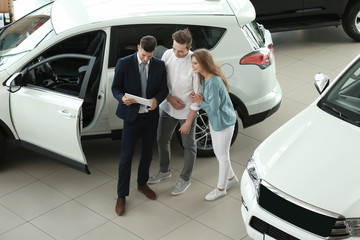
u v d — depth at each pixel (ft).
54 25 18.44
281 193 13.41
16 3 28.37
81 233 16.38
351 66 16.65
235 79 18.67
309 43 28.50
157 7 18.58
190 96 16.58
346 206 12.76
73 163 17.62
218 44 18.47
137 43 18.13
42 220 16.89
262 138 20.98
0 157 18.75
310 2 27.30
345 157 14.01
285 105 23.15
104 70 17.94
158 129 17.80
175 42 15.69
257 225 13.92
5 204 17.52
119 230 16.48
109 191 18.19
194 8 18.65
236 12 18.66
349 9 27.66
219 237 16.19
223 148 16.94
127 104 15.90
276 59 26.89
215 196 17.63
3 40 19.25
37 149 18.28
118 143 20.58
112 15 18.15
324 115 15.52
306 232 13.07
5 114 18.02
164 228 16.56
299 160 14.08
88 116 18.56
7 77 17.71
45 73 18.48
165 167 18.49
